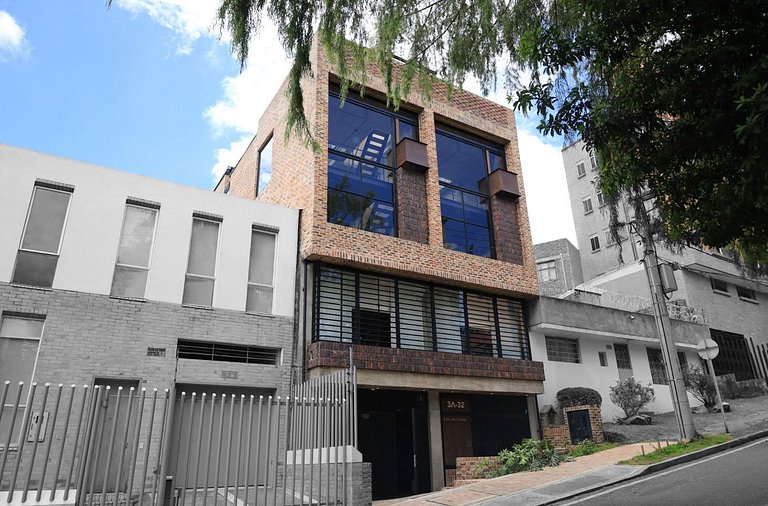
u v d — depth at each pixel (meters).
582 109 6.41
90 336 11.55
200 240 13.71
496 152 20.02
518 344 18.11
